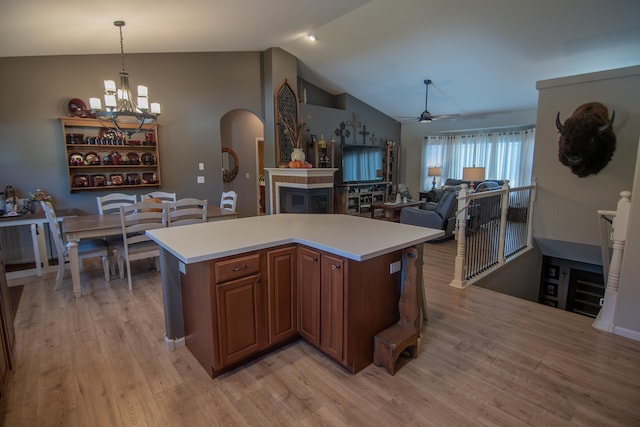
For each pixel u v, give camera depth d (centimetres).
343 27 529
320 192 597
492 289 420
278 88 627
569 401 189
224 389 198
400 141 991
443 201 550
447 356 232
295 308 238
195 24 407
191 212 373
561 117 445
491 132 824
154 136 521
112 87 348
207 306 200
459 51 553
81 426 171
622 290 259
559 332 266
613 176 417
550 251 525
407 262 226
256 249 207
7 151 430
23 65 431
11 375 210
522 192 470
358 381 205
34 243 392
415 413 179
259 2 364
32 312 299
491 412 180
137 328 271
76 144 458
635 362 226
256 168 787
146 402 188
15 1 266
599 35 452
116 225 344
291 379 207
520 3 422
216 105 589
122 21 360
